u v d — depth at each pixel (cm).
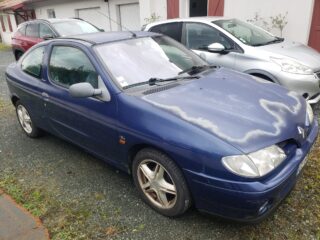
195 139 246
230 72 376
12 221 292
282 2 838
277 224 272
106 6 1441
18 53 1048
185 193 264
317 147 394
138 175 300
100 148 339
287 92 331
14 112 615
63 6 1683
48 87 390
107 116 309
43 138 479
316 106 527
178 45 409
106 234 272
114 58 337
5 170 390
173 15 1106
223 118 259
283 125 262
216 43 556
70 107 354
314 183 324
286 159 251
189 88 312
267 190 228
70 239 268
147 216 292
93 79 329
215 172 236
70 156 414
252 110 274
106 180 353
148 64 347
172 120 262
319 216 279
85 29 914
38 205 314
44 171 381
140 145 286
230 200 237
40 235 272
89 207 308
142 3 1180
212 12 998
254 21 903
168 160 266
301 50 548
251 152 232
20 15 1950
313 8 795
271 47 541
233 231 267
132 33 393
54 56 390
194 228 273
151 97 293
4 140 481
